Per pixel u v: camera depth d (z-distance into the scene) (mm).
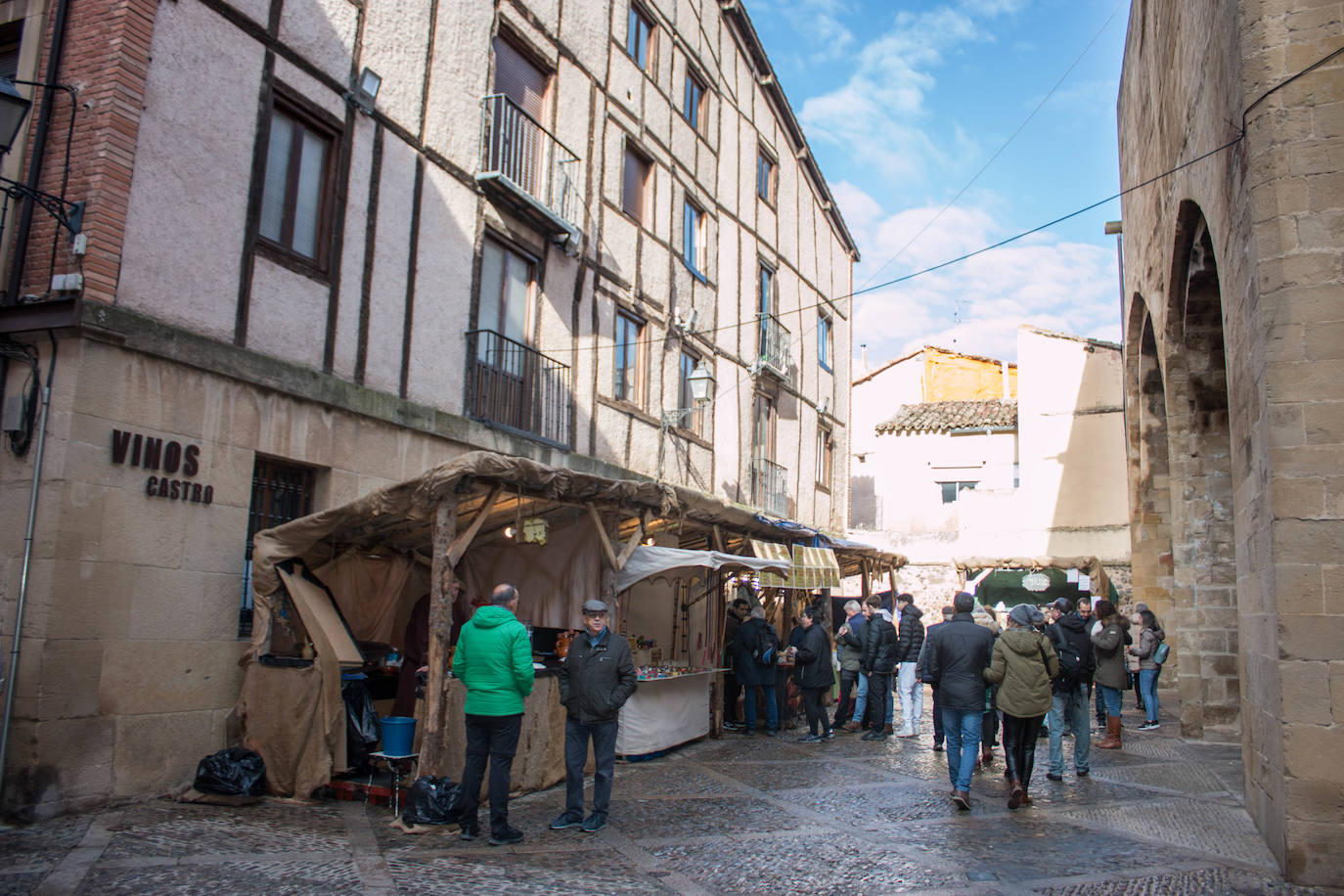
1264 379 6477
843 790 8453
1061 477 22812
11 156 7680
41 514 6992
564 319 13383
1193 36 9000
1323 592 6105
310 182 9547
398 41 10602
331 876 5520
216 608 8086
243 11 8688
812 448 21688
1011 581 23031
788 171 21484
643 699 9969
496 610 6629
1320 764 5965
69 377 7117
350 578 8984
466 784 6496
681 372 16516
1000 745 11445
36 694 6754
